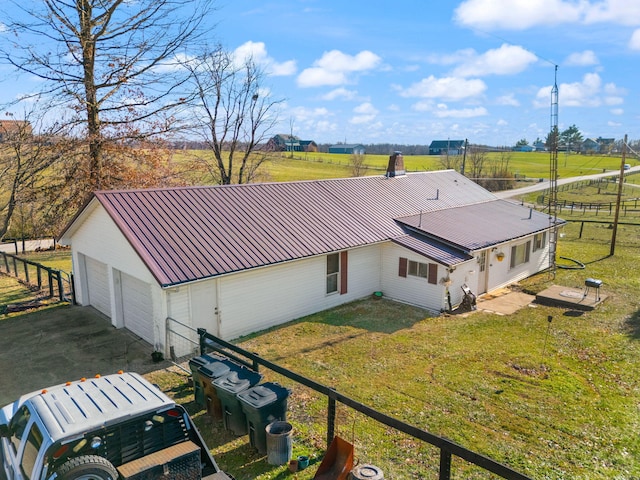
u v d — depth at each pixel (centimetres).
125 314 1497
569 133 13575
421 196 2442
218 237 1469
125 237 1316
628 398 1080
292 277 1571
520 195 6056
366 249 1831
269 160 3862
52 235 2608
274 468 782
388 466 797
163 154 2619
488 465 589
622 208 5053
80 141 2306
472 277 1850
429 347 1370
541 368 1238
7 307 1694
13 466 608
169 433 660
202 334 1113
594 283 1814
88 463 545
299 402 1033
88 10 2277
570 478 779
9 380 1144
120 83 2377
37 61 2189
